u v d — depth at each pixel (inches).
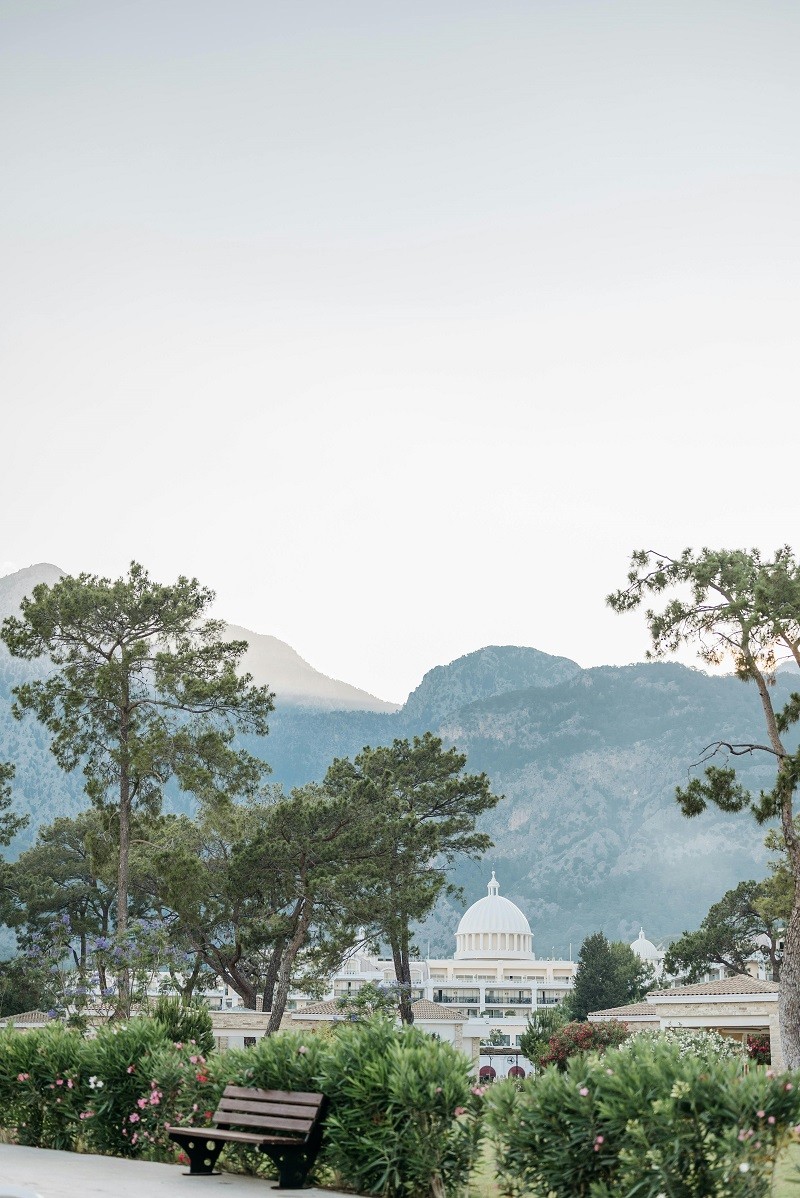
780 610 1691.7
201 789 2358.5
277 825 2583.7
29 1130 950.4
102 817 2367.1
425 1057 692.7
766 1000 2454.5
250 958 3034.0
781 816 1738.4
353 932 2669.8
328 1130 706.8
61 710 2447.1
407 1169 677.9
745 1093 582.2
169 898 2469.2
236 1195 686.5
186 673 2436.0
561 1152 620.4
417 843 2672.2
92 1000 2138.3
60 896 4220.0
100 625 2421.3
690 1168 580.1
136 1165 824.3
